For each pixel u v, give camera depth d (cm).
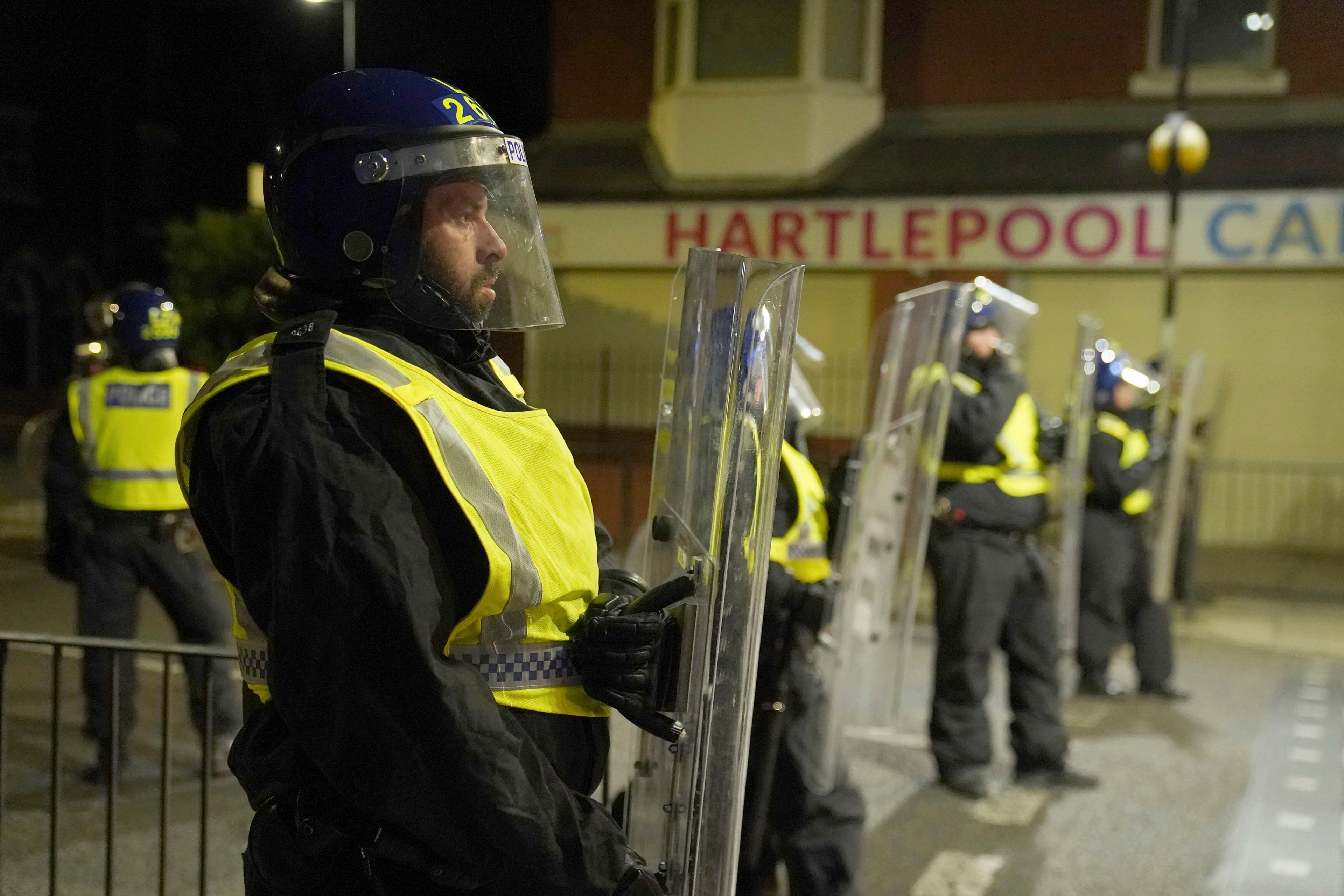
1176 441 678
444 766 127
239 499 132
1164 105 1297
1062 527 569
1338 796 507
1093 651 669
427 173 149
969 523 505
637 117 1454
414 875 144
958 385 507
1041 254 1259
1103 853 441
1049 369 1279
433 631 129
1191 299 1239
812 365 364
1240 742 588
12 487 1435
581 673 151
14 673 643
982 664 505
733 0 1359
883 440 343
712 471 164
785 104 1345
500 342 206
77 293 2395
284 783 145
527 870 133
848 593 325
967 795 504
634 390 1368
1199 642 820
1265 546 1230
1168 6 1291
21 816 446
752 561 163
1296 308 1209
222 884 390
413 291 150
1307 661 766
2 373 2314
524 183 160
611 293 1398
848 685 342
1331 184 1170
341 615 126
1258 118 1259
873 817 479
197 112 2400
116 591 491
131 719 496
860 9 1359
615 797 219
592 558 153
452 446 137
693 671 160
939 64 1356
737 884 312
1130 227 1227
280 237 156
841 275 1332
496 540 136
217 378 144
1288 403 1220
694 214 1362
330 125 150
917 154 1331
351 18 898
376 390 136
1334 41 1240
